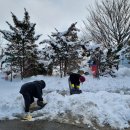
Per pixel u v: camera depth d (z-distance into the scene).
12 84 13.62
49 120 7.84
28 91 8.70
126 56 17.34
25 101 8.63
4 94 10.88
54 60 15.77
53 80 14.05
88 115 7.97
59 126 7.35
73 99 8.77
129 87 12.98
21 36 15.19
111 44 23.67
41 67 16.23
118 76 15.77
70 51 15.79
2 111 8.84
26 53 15.54
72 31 16.97
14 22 15.56
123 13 23.41
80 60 16.91
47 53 15.64
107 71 15.84
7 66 15.27
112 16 23.48
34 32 15.88
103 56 15.72
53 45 15.36
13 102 9.31
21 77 15.12
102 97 8.98
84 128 7.26
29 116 8.06
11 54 15.19
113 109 8.27
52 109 8.53
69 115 8.07
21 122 7.72
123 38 23.19
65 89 12.25
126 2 23.59
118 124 7.58
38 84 8.82
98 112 8.04
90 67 16.00
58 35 15.99
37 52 16.09
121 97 8.95
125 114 8.03
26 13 15.72
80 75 10.26
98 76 14.90
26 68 15.93
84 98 8.75
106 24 23.80
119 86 13.19
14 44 15.47
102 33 23.98
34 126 7.35
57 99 8.98
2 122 7.75
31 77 14.99
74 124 7.52
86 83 13.49
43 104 8.84
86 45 15.75
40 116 8.21
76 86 10.16
